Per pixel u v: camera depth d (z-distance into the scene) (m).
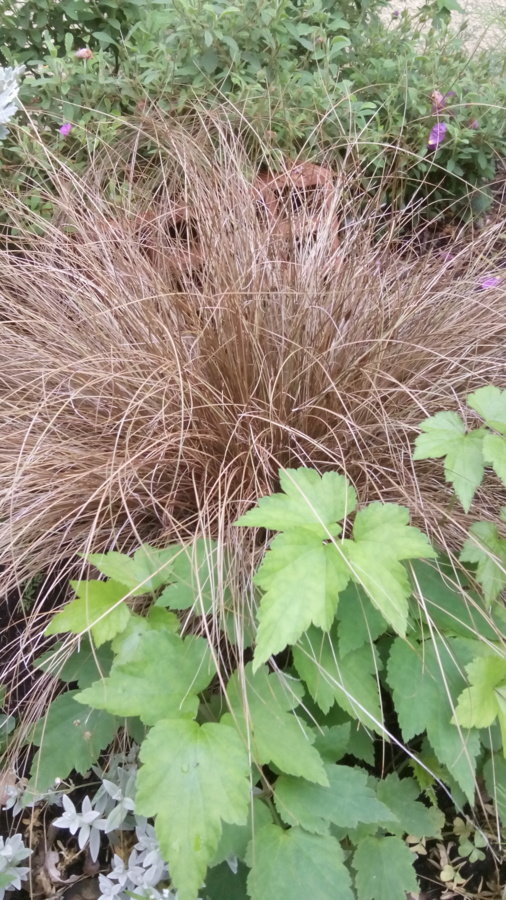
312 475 0.65
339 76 1.33
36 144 1.10
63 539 0.75
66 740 0.65
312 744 0.61
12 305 0.96
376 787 0.65
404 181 1.24
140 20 1.24
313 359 0.83
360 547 0.59
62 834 0.71
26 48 1.26
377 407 0.84
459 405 0.82
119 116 1.15
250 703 0.60
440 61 1.32
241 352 0.85
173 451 0.80
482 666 0.61
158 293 0.92
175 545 0.69
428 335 0.92
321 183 1.09
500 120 1.26
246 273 0.91
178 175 1.10
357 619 0.63
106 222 0.99
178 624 0.66
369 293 0.93
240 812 0.51
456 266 1.05
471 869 0.69
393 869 0.61
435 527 0.74
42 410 0.83
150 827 0.64
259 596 0.68
